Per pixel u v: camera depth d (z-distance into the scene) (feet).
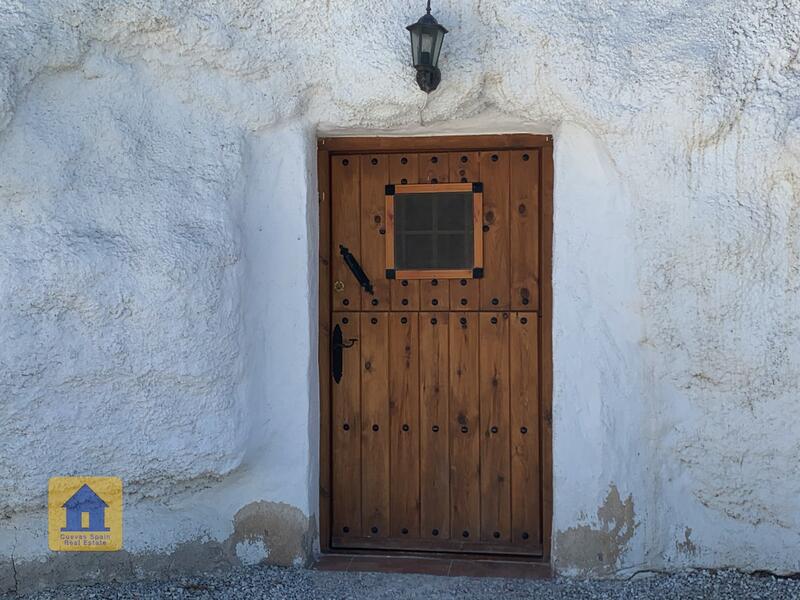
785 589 15.24
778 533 15.58
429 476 17.53
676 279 15.42
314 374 17.03
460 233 17.37
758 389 15.31
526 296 17.17
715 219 15.10
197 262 15.52
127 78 15.72
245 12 15.83
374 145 17.33
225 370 15.89
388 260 17.54
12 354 14.69
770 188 15.03
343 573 16.51
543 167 16.94
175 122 16.08
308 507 16.78
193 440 15.81
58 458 15.35
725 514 15.83
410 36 15.42
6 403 14.76
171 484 16.20
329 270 17.62
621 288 15.84
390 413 17.61
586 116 15.38
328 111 16.47
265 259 16.67
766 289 15.14
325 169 17.47
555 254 16.11
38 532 15.96
